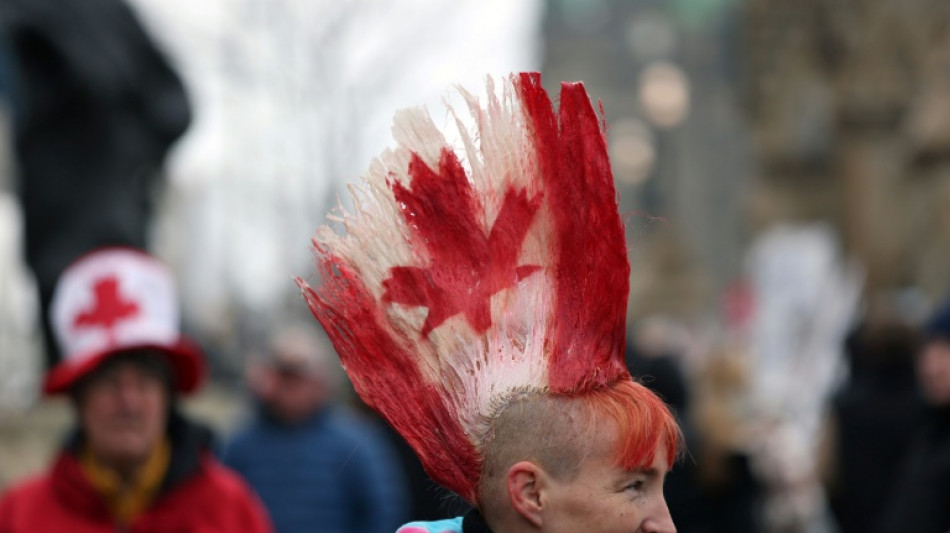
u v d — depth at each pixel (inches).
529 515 110.3
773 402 388.5
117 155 424.2
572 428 110.1
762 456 355.9
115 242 420.8
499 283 114.5
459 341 114.5
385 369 115.8
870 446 368.5
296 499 324.2
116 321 222.1
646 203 3149.6
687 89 3344.0
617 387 112.3
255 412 336.2
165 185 512.4
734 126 3093.0
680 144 3253.0
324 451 326.6
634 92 3663.9
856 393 373.1
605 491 109.7
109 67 419.5
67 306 223.8
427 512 354.6
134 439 221.3
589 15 3801.7
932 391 280.7
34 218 420.5
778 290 591.5
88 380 220.8
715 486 355.9
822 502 382.6
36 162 421.4
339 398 490.0
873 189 847.7
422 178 115.3
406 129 116.0
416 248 115.6
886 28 829.2
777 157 932.0
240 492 234.8
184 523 226.1
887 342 368.2
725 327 968.3
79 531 222.7
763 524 356.2
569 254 113.7
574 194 113.0
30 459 468.4
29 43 417.4
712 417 358.0
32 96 419.5
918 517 276.5
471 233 115.0
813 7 892.6
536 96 113.8
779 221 932.6
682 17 3622.0
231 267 883.4
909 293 451.8
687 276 1393.9
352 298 116.3
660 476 111.7
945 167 735.1
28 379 572.4
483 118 114.7
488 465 112.7
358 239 116.6
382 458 337.4
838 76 876.0
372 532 327.0
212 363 626.8
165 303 230.2
